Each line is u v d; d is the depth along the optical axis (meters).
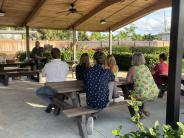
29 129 3.84
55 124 4.06
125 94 4.48
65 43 20.52
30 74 8.25
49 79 4.56
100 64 3.66
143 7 9.43
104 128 3.87
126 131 3.74
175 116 2.57
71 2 8.54
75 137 3.54
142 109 4.29
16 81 8.44
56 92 4.07
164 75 5.61
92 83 3.55
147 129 2.25
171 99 2.57
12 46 20.27
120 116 4.46
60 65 4.58
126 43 20.95
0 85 7.65
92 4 8.93
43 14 9.77
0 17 10.13
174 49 2.47
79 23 11.05
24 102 5.46
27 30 11.21
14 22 11.14
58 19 10.67
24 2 8.33
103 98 3.56
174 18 2.44
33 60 9.72
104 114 4.57
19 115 4.52
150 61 11.42
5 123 4.10
